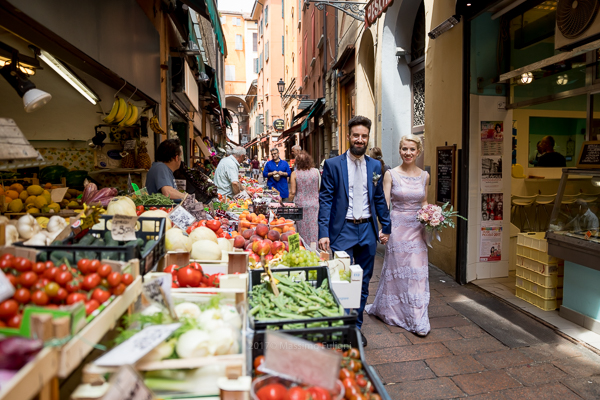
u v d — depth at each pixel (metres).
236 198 7.12
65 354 1.10
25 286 1.33
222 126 23.75
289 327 1.75
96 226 2.35
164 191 4.37
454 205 5.38
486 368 3.12
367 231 3.54
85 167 5.60
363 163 3.56
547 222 6.93
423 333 3.67
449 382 2.94
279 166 9.71
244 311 1.81
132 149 5.69
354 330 1.66
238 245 3.20
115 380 1.16
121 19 4.41
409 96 8.47
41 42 2.92
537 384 2.88
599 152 3.70
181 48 8.45
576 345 3.45
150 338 1.43
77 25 3.12
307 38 19.58
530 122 7.32
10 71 2.90
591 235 3.59
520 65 5.18
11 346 1.02
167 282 1.62
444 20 5.62
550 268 4.18
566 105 7.35
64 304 1.37
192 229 3.13
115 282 1.48
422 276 3.76
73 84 4.45
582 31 3.58
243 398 1.36
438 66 5.86
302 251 2.85
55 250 1.69
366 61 10.33
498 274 5.44
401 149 3.81
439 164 5.78
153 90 6.25
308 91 19.53
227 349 1.50
